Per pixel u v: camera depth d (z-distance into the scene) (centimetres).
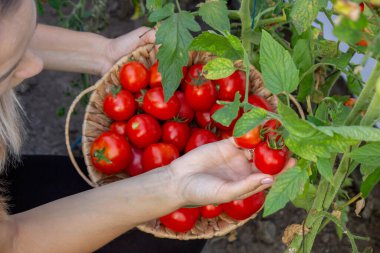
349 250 138
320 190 94
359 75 112
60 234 93
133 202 94
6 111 89
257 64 120
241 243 140
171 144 107
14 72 80
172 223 102
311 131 74
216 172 95
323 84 122
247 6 106
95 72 122
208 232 105
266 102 105
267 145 90
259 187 90
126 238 112
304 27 87
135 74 108
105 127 112
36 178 116
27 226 92
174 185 94
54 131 161
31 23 75
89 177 111
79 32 119
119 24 176
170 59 97
